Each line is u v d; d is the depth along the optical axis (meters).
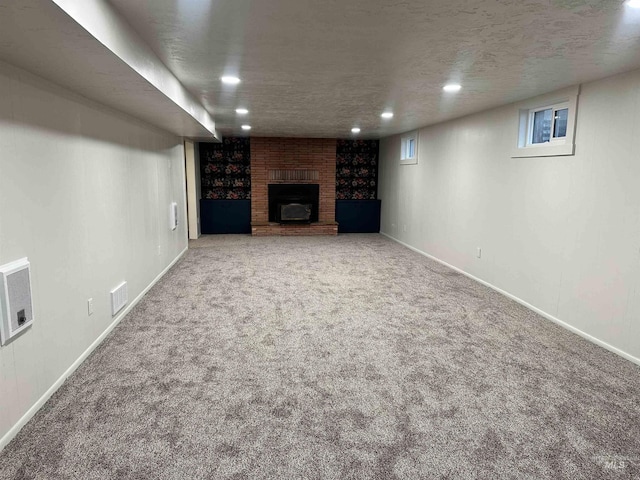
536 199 4.18
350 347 3.30
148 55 2.52
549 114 4.21
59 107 2.68
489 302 4.48
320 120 6.19
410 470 1.95
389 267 6.15
